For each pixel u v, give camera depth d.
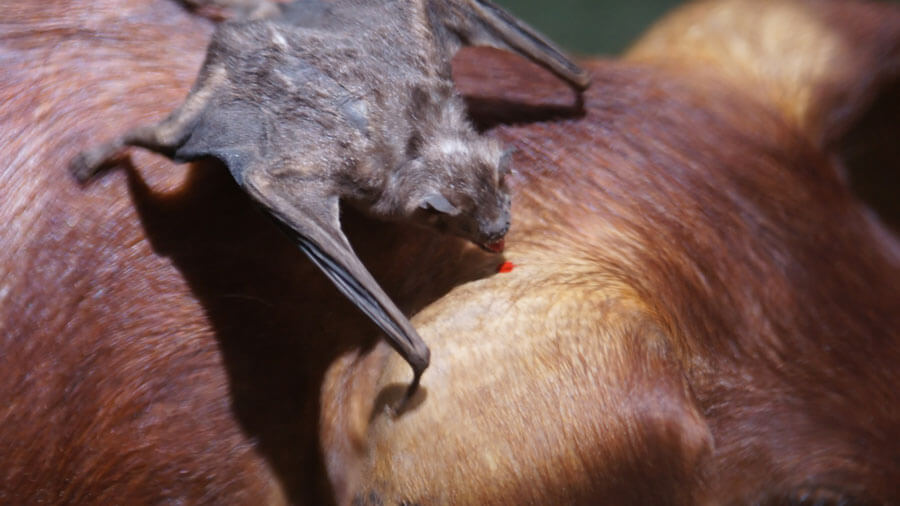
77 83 1.42
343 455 1.41
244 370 1.42
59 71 1.43
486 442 1.40
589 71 1.48
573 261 1.43
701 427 1.42
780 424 1.45
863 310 1.47
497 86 1.46
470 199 1.41
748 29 1.50
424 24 1.42
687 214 1.45
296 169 1.39
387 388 1.41
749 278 1.45
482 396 1.40
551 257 1.43
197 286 1.42
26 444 1.41
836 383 1.46
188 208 1.42
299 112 1.40
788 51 1.49
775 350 1.45
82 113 1.42
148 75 1.43
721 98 1.47
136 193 1.41
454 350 1.41
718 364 1.45
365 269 1.39
